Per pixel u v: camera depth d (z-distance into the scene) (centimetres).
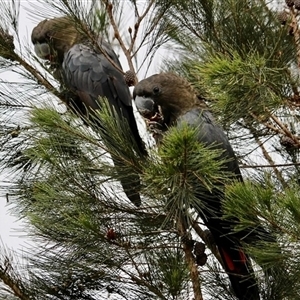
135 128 1028
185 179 645
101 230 744
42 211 741
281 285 730
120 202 748
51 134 708
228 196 636
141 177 697
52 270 784
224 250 783
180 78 873
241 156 944
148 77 880
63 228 722
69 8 847
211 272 813
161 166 644
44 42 1046
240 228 633
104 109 707
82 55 1030
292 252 625
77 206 731
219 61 699
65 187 734
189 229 748
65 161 722
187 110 858
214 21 903
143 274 764
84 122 751
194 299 751
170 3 922
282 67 768
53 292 789
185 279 742
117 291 791
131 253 753
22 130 825
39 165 731
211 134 812
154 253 759
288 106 773
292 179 784
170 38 989
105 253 751
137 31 909
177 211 688
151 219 753
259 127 927
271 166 870
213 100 833
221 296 805
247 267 778
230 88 695
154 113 871
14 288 771
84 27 873
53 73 974
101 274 782
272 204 613
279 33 838
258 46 847
